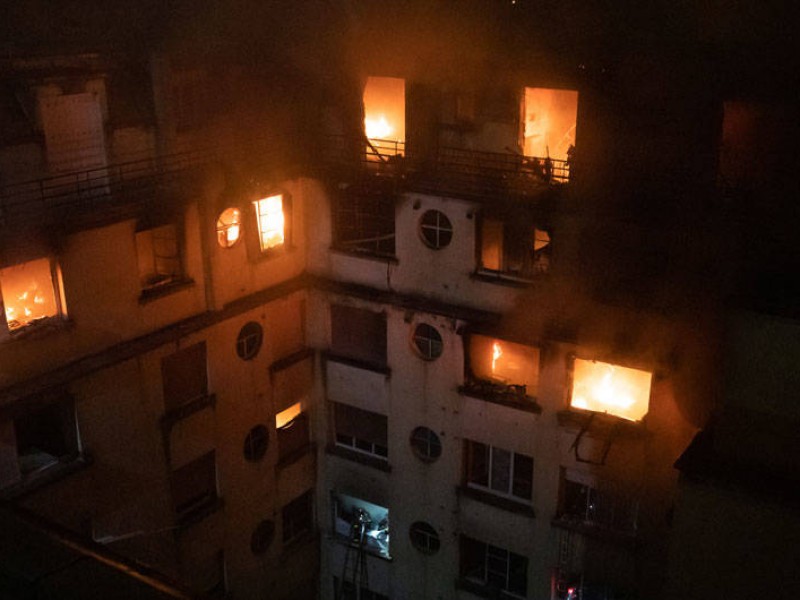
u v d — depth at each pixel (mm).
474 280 25766
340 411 30500
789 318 16172
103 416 22953
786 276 19766
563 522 26297
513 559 28453
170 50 24609
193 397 26141
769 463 17438
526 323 25109
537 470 26359
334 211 28000
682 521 18109
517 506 27172
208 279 25578
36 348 21062
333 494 31641
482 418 26859
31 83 20750
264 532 30078
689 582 18406
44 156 21234
